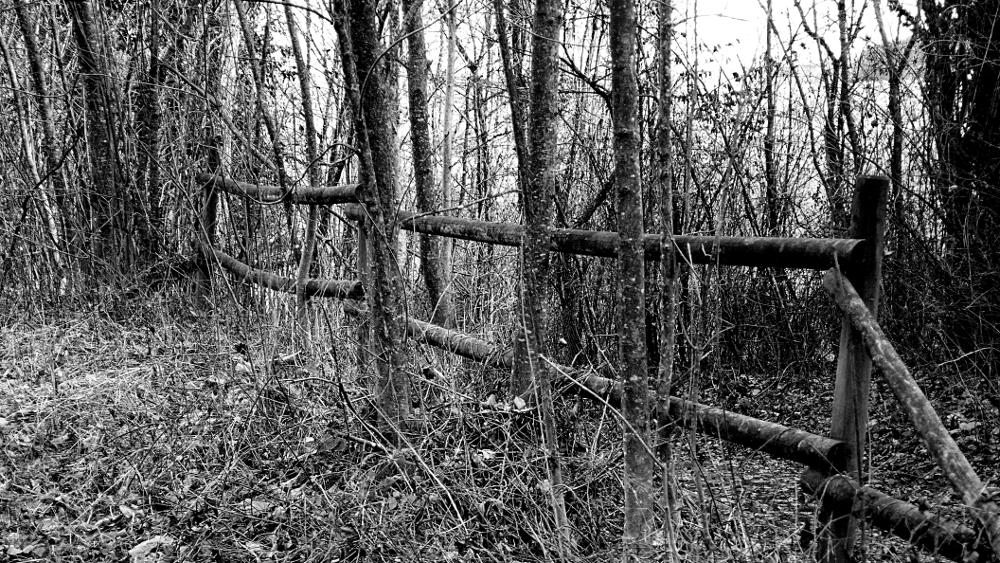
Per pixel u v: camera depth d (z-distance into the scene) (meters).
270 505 3.56
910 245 5.27
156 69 7.70
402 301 3.94
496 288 6.27
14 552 3.24
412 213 4.42
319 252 5.98
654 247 3.12
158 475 3.88
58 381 5.04
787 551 2.79
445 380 4.11
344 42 3.62
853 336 2.51
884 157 6.35
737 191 6.02
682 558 2.68
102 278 7.09
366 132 3.75
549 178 3.28
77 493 3.75
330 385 4.51
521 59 4.73
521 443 3.53
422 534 3.25
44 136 8.25
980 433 4.24
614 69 2.66
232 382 4.70
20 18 7.61
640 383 2.83
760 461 4.13
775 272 5.68
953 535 2.27
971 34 5.29
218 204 7.61
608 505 3.31
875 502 2.45
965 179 5.11
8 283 7.11
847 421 2.55
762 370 5.66
